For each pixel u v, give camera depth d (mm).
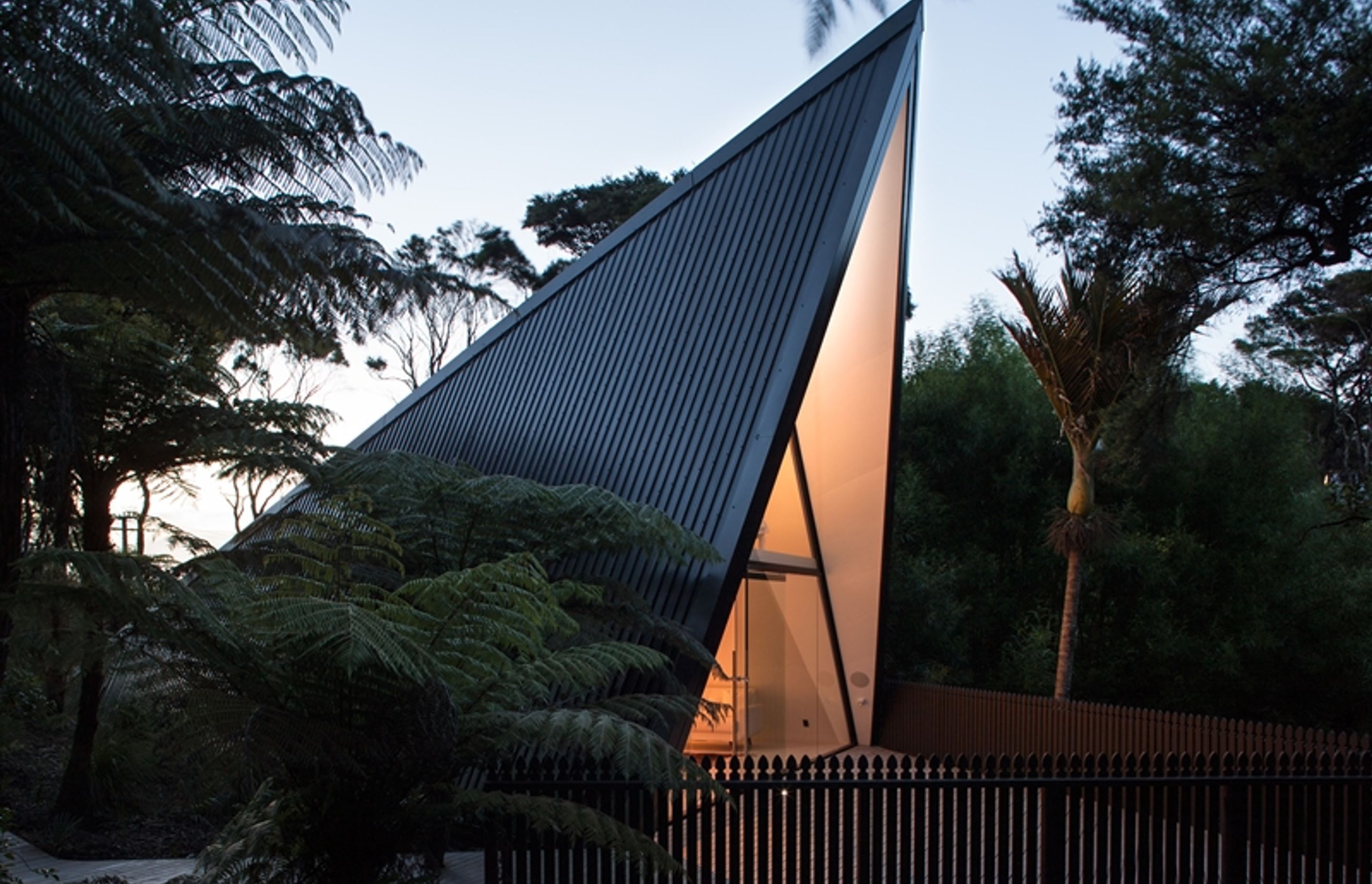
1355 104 10633
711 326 10703
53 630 5070
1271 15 11367
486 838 5926
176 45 5180
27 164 4582
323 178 6059
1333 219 11961
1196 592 17312
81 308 8102
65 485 6809
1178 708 17547
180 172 5723
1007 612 17641
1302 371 21844
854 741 14977
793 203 10766
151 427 8070
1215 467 17453
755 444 9242
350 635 4707
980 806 6547
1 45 4438
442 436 13633
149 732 6332
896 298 12820
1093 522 13641
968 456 18094
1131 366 13305
